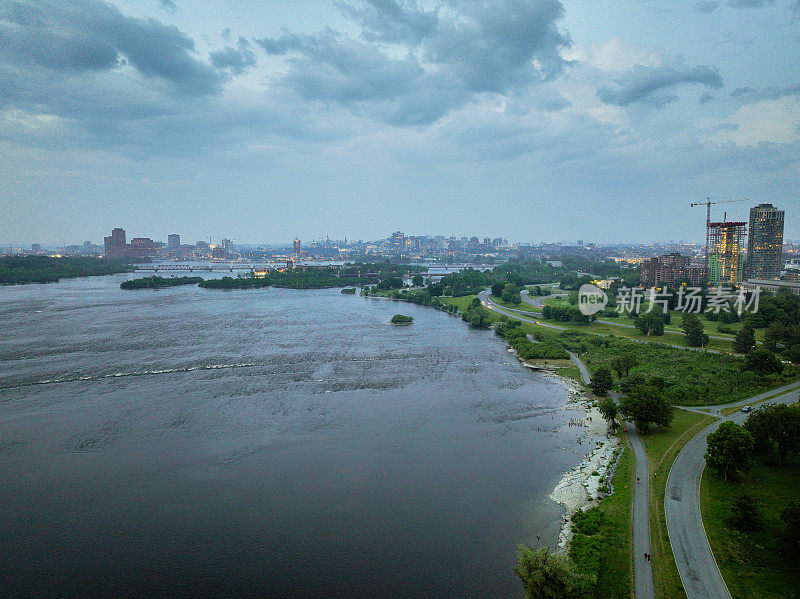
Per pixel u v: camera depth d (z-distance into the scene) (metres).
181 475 106.56
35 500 96.69
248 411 143.75
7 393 156.88
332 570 77.12
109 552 81.75
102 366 189.38
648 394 123.88
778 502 86.69
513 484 101.69
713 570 69.56
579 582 67.06
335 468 109.88
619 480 98.56
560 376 181.75
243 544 83.69
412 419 138.75
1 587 73.94
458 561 78.56
